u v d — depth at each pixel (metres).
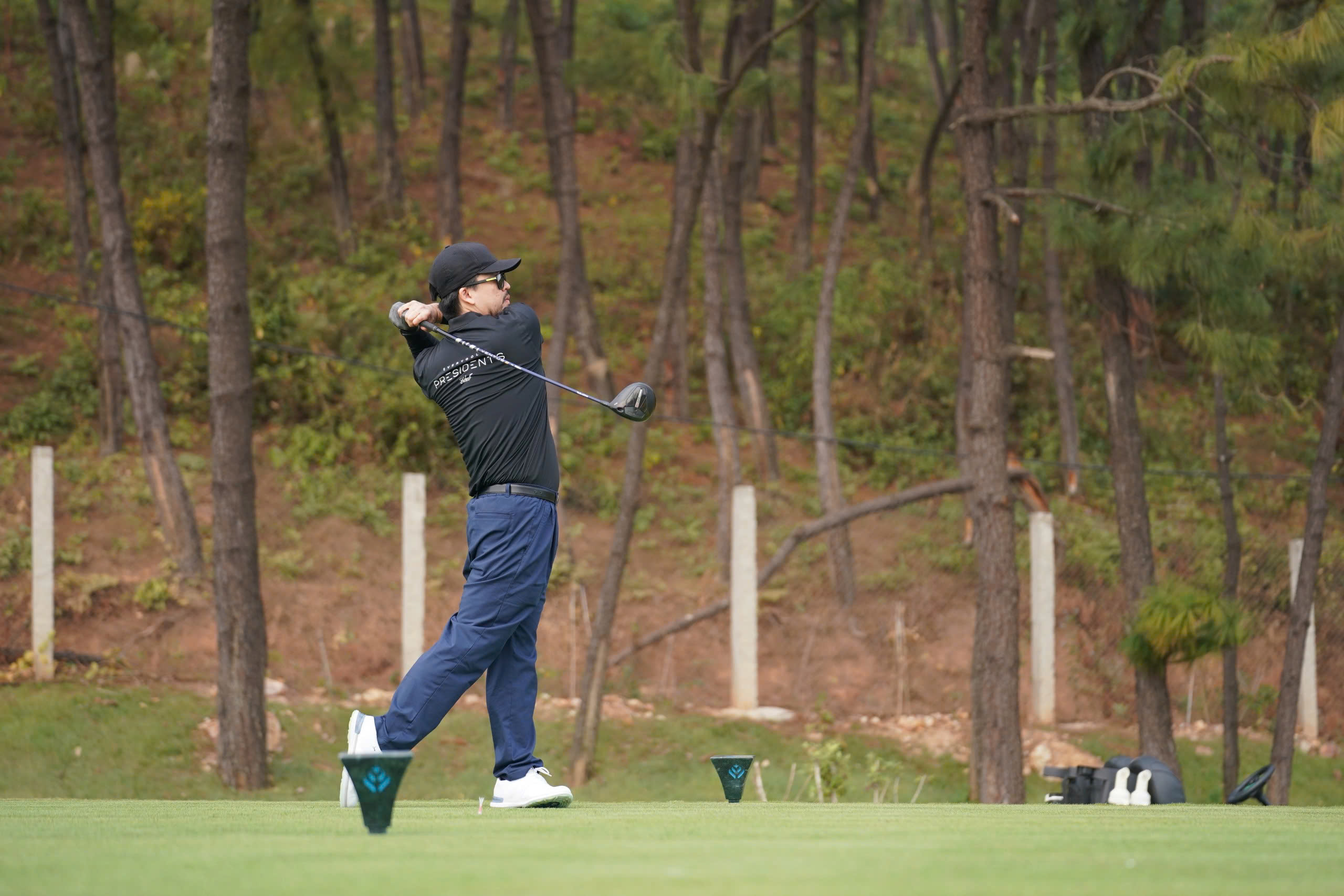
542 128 73.44
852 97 79.25
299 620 36.00
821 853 5.72
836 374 51.94
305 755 30.48
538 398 10.44
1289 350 47.19
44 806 9.99
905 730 34.88
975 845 6.22
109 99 37.81
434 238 57.53
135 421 42.50
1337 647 40.38
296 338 44.88
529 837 6.68
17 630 33.59
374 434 43.56
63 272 49.69
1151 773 15.98
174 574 36.06
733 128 44.38
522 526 10.20
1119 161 26.39
